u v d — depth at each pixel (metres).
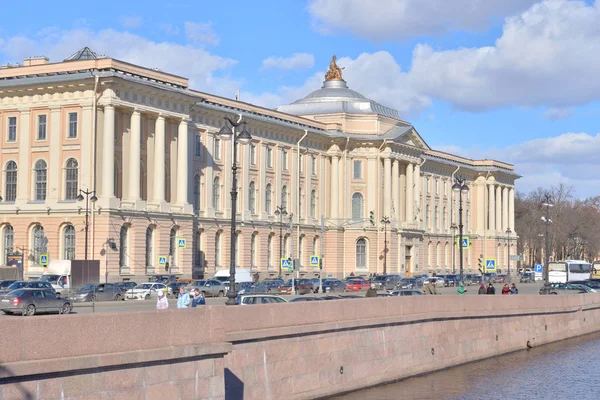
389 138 120.75
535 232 190.75
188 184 91.81
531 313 54.16
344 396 33.91
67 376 19.48
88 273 70.88
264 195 106.75
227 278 88.06
